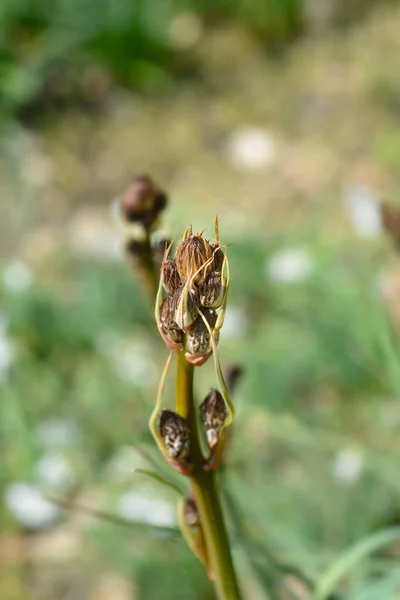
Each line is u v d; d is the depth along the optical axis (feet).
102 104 6.15
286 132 5.66
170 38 6.58
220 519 1.60
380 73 6.00
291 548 2.30
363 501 2.88
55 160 5.61
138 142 5.74
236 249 4.03
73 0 6.26
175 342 1.49
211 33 6.94
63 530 3.16
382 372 3.42
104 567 3.01
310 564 2.27
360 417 3.38
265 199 5.00
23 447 3.31
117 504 3.07
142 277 1.83
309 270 3.67
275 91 6.11
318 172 5.15
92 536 2.94
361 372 3.51
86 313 4.01
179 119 5.96
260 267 4.00
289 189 5.05
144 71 6.33
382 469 2.77
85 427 3.47
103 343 3.90
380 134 5.41
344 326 3.54
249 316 3.95
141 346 3.90
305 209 4.83
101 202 5.25
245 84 6.28
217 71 6.47
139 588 2.81
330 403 3.48
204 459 1.57
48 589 3.01
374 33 6.58
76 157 5.65
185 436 1.55
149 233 1.82
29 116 6.02
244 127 5.76
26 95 5.97
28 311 4.00
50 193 5.32
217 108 6.02
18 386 3.50
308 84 6.09
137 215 1.81
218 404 1.56
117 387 3.64
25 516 3.11
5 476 3.32
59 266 4.55
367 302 3.24
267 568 2.02
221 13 7.12
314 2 6.78
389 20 6.71
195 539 1.64
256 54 6.64
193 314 1.47
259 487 3.04
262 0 6.84
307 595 2.25
